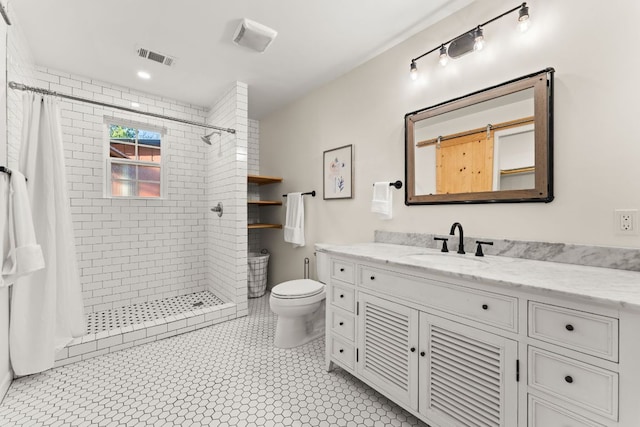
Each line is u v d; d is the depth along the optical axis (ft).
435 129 6.22
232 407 5.07
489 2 5.39
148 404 5.15
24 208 4.79
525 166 4.89
